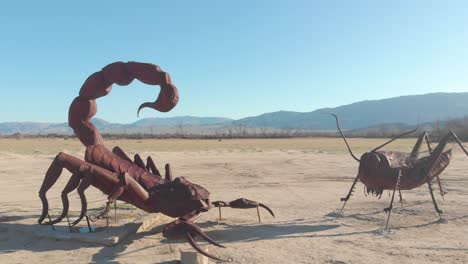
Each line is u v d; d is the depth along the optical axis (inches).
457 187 645.9
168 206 350.0
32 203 548.1
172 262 291.7
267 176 846.5
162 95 343.9
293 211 470.0
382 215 439.8
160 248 326.3
